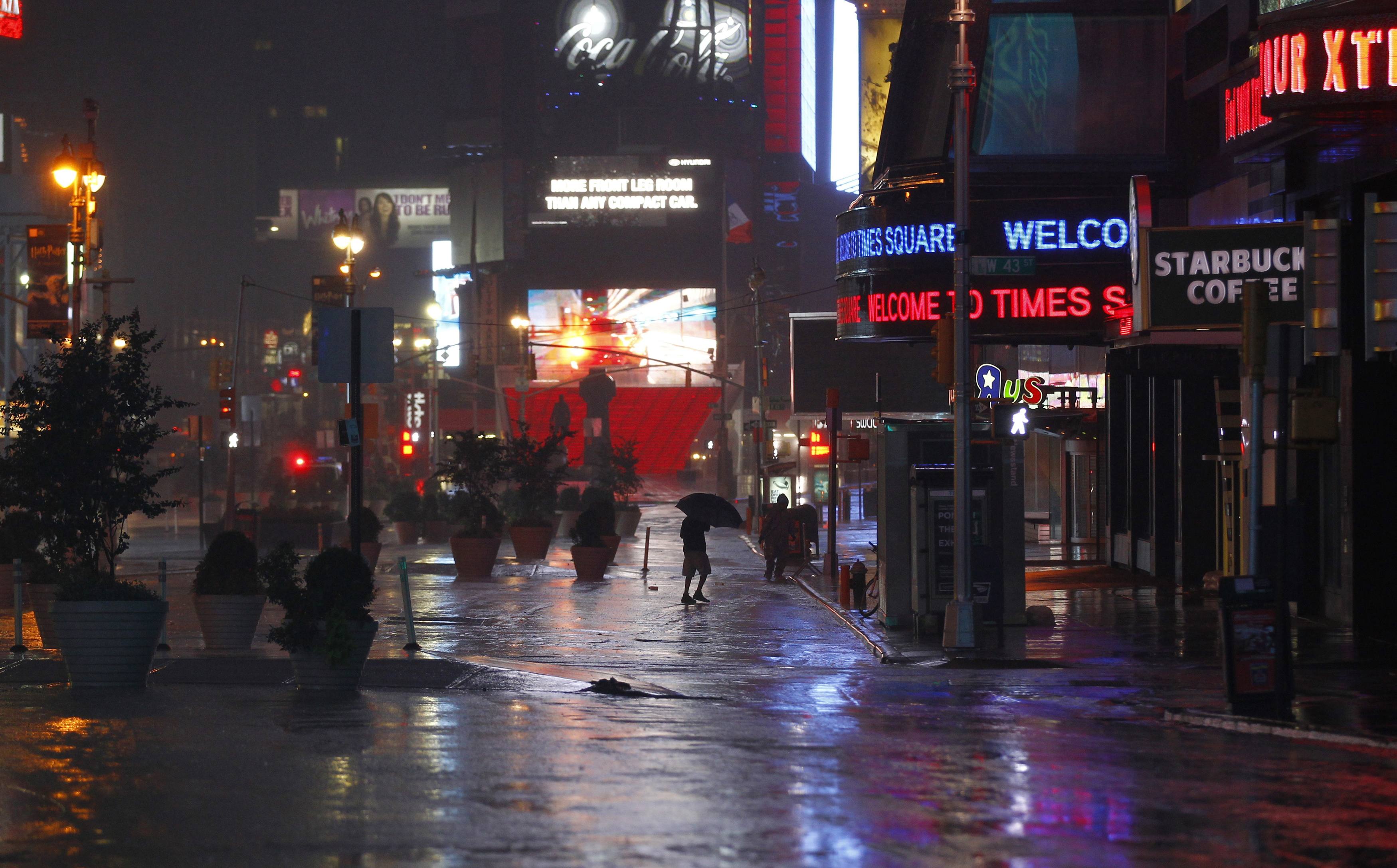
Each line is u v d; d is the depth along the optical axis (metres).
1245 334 29.20
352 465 33.53
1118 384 68.62
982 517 40.56
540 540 79.25
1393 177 39.41
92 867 14.03
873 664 36.84
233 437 89.75
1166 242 40.97
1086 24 59.94
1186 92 56.06
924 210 61.84
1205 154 55.62
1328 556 43.94
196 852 14.66
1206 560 58.84
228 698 27.97
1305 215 44.00
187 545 96.88
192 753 20.91
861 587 50.88
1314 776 19.52
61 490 38.47
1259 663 26.05
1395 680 31.52
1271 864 14.40
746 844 15.09
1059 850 14.93
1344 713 25.98
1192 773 19.72
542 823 16.11
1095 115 59.97
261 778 18.84
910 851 14.83
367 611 29.70
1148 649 38.62
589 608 52.19
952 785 18.70
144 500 39.38
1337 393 42.59
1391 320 34.09
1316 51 33.22
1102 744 22.72
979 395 78.00
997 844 15.19
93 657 29.16
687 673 34.66
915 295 62.59
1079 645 39.69
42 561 42.28
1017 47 60.53
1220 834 15.71
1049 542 93.00
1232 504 56.00
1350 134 36.84
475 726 24.25
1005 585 44.47
